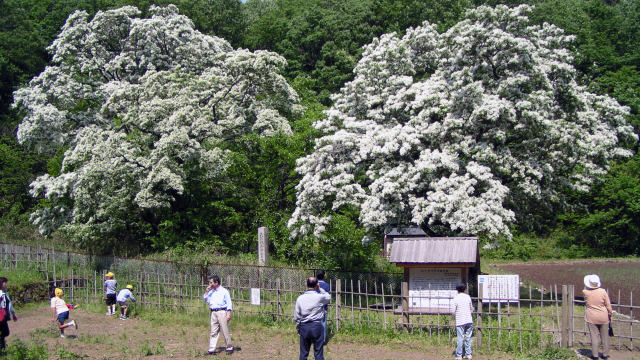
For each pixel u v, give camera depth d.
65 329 13.94
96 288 17.75
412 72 19.41
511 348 11.23
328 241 19.95
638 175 36.81
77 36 26.61
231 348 11.52
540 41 18.64
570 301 11.19
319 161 18.33
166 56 26.73
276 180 23.95
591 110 18.83
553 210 20.42
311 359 10.99
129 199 22.16
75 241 22.69
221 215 23.92
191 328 14.02
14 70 38.53
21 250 21.42
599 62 42.59
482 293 11.60
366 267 20.52
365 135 18.05
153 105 21.84
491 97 16.44
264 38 47.00
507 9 17.45
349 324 12.87
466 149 16.61
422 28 19.81
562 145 17.22
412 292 13.11
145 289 16.38
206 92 23.84
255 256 21.06
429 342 11.92
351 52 43.69
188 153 21.47
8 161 32.31
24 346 10.98
